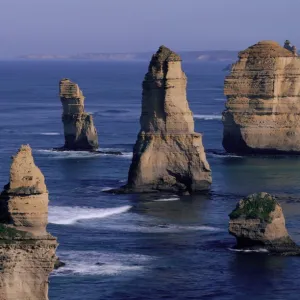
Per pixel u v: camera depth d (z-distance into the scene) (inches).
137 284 4074.8
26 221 3211.1
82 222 5187.0
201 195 6136.8
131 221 5260.8
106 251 4564.5
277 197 6038.4
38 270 3053.6
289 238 4630.9
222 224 5221.5
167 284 4097.0
